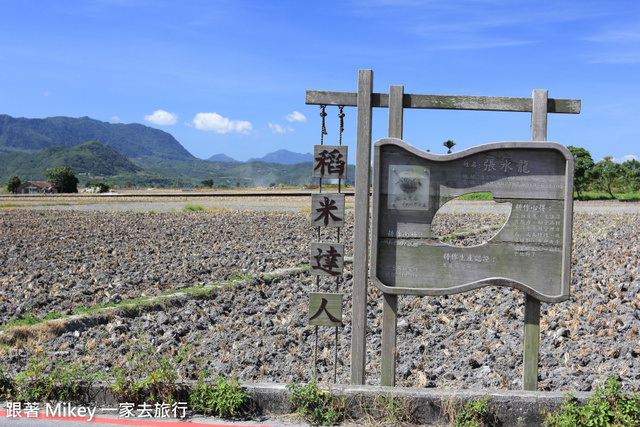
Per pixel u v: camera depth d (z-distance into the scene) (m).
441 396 4.68
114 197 59.53
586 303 8.91
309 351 6.87
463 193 4.89
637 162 55.88
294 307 9.16
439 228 21.19
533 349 4.96
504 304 9.09
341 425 4.65
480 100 4.93
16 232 21.00
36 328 7.25
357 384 5.09
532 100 4.89
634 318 7.82
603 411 4.28
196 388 4.95
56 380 5.14
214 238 18.78
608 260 12.80
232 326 7.97
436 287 4.93
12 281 11.08
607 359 6.42
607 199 51.53
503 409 4.65
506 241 4.88
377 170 4.91
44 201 50.12
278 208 37.53
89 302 9.30
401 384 5.80
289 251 15.13
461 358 6.62
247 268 12.70
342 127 5.12
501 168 4.86
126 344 6.75
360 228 5.04
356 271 5.07
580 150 50.81
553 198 4.83
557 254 4.85
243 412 4.86
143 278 11.34
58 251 15.48
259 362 6.49
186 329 7.71
